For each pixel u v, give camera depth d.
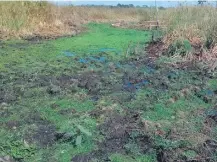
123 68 8.66
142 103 6.38
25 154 4.77
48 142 5.10
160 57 9.61
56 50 10.62
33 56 9.73
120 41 12.59
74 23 17.12
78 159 4.71
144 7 26.59
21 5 13.87
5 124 5.54
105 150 4.91
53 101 6.43
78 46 11.39
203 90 7.12
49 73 8.12
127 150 4.89
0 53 9.94
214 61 8.95
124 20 22.25
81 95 6.71
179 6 12.78
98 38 13.35
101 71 8.38
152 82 7.51
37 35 12.98
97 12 23.58
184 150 4.81
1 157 4.68
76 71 8.34
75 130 5.19
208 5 12.86
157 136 5.09
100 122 5.65
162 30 11.80
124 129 5.39
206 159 4.64
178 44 9.79
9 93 6.77
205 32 10.26
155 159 4.73
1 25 12.77
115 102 6.42
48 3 14.88
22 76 7.83
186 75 8.12
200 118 5.86
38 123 5.65
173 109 6.18
